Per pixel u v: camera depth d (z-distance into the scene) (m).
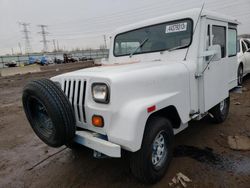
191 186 2.62
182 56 3.30
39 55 56.34
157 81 2.59
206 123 4.55
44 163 3.47
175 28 3.41
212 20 3.54
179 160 3.18
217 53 3.25
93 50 68.06
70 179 2.96
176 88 2.84
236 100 6.33
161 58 3.52
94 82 2.32
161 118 2.64
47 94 2.29
